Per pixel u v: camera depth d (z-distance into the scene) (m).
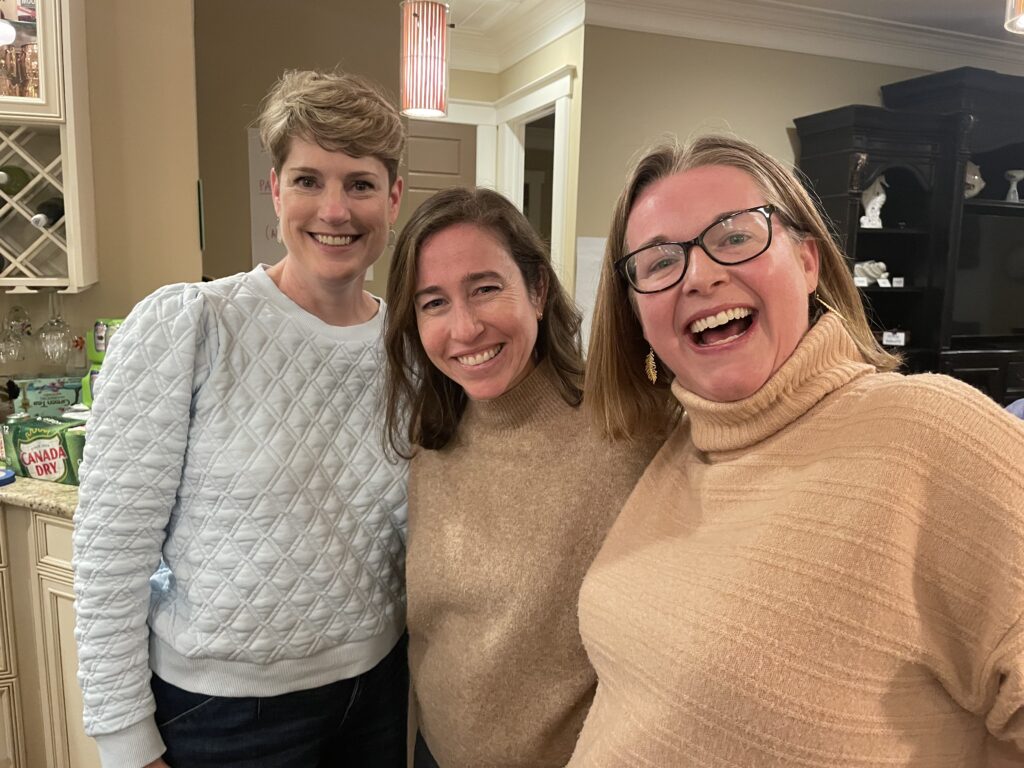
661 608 0.81
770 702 0.70
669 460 1.00
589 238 4.12
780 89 4.37
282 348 1.17
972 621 0.67
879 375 0.79
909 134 4.19
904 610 0.68
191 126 2.36
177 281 2.40
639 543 0.92
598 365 1.04
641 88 4.09
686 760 0.74
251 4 2.79
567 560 1.04
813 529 0.72
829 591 0.70
